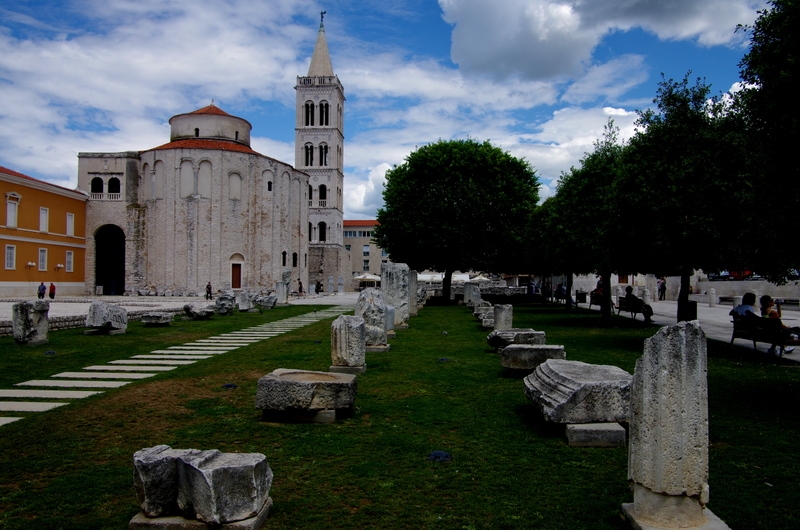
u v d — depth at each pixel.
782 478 6.37
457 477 6.41
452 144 42.66
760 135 9.70
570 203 23.69
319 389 8.59
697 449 4.80
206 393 10.73
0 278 50.88
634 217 16.52
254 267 65.62
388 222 43.19
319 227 90.88
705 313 30.34
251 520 5.12
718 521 4.90
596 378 8.05
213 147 63.56
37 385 11.54
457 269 43.66
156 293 63.03
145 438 7.84
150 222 64.38
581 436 7.45
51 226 58.16
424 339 19.27
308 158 91.50
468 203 39.84
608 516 5.41
